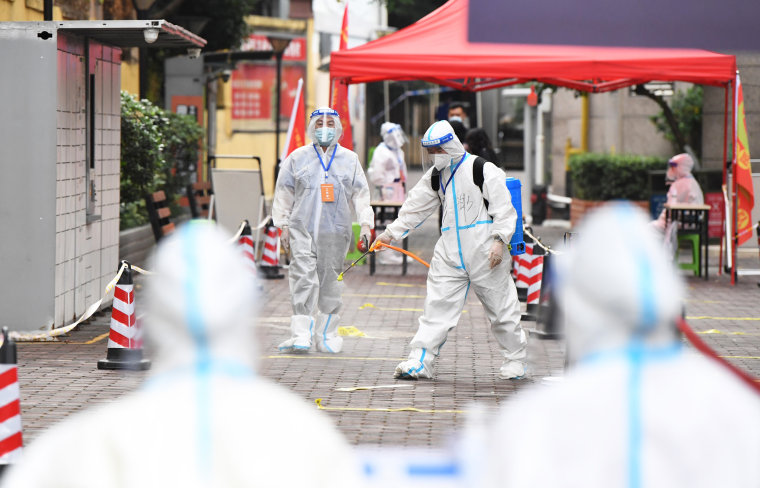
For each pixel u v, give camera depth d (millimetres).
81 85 21047
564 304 3869
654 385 3697
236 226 31156
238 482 3578
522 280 26172
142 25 19594
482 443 4055
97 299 22641
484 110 52406
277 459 3604
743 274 30047
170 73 39500
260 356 3912
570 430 3705
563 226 49500
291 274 18422
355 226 34438
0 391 10812
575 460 3680
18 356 18141
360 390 15734
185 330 3684
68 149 20266
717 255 37125
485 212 15945
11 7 26719
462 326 22250
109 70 23000
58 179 19656
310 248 18328
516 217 15867
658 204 40125
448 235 16203
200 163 38469
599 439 3674
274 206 18391
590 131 53625
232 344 3736
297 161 18266
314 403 14828
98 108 22328
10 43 19156
